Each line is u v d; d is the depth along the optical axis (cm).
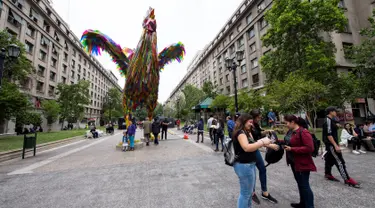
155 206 273
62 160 614
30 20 2398
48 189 351
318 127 1536
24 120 1579
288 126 275
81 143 1125
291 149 246
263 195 293
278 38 1320
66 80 3347
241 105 1470
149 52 859
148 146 882
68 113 2627
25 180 409
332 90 1150
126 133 783
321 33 1526
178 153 682
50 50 2836
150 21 859
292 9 1205
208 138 1177
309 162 239
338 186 335
